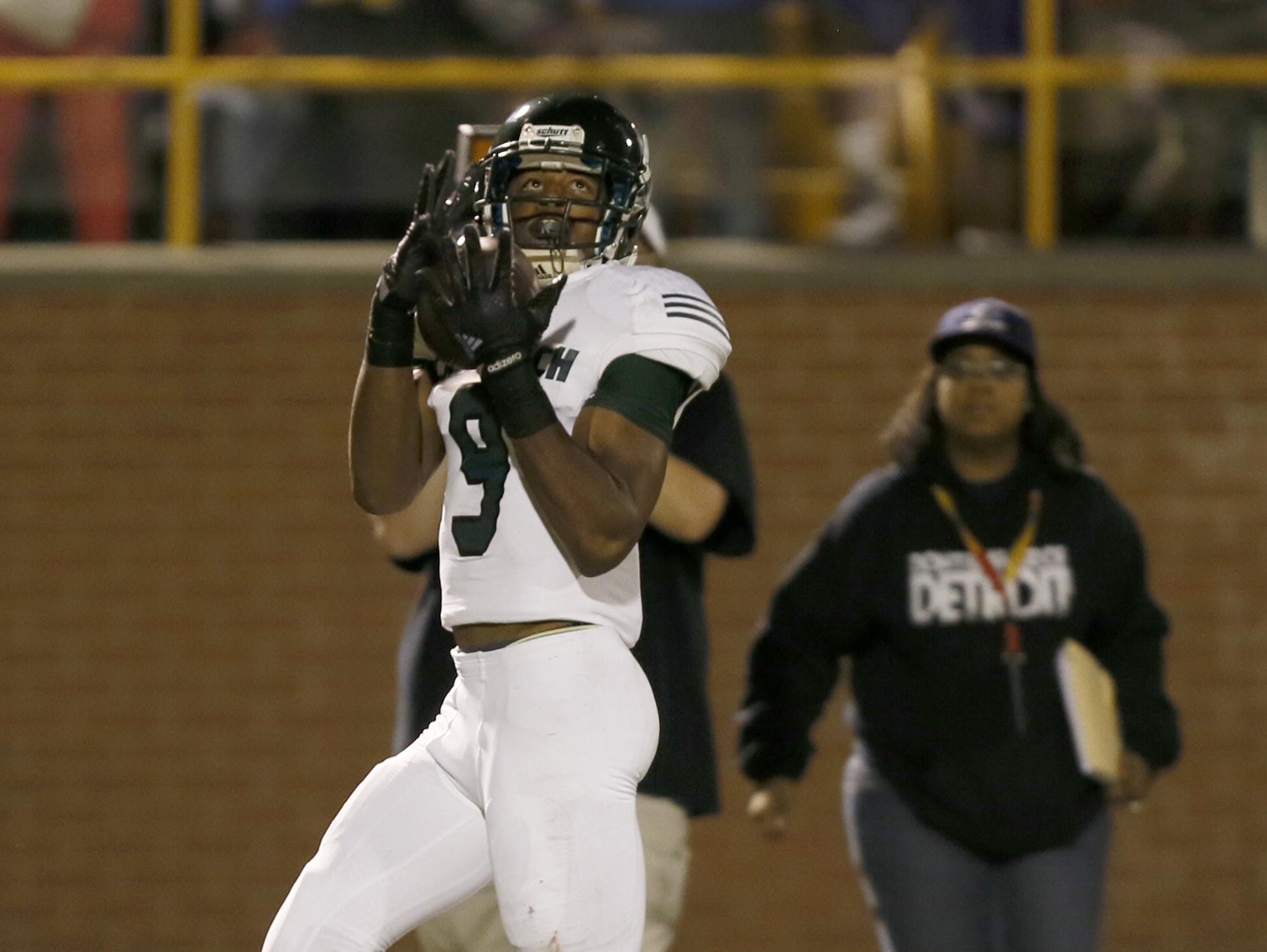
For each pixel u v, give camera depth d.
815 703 17.50
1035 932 16.45
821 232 25.22
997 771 16.39
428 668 14.27
